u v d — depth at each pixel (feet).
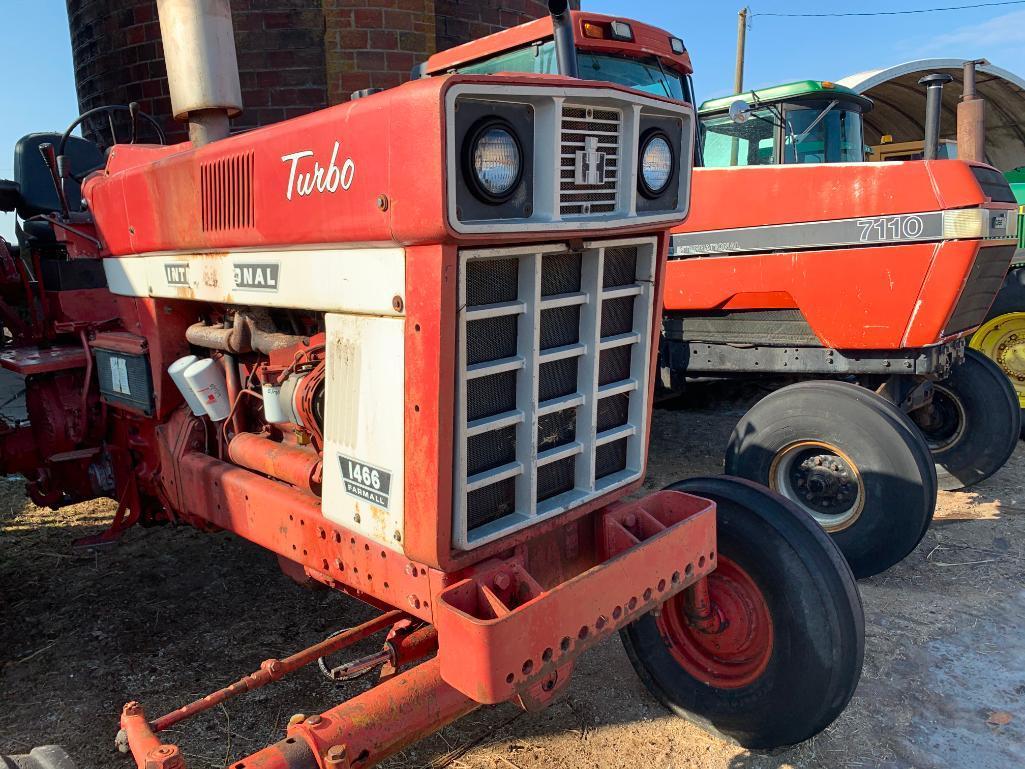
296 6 21.79
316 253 6.63
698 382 18.10
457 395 5.87
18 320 13.28
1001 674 9.82
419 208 5.41
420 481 6.02
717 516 8.28
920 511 11.85
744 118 16.74
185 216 8.23
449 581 6.28
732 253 14.07
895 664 10.04
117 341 10.34
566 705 9.22
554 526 6.83
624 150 6.37
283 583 12.32
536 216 5.88
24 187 12.81
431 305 5.63
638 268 7.19
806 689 7.66
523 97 5.55
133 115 11.00
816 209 13.19
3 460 11.72
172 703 9.25
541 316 6.42
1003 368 20.21
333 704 9.25
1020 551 13.61
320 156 6.22
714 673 8.48
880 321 12.85
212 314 9.41
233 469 8.84
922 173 12.28
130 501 11.19
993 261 13.30
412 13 22.34
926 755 8.36
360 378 6.43
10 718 9.00
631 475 7.53
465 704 6.23
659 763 8.20
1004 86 44.70
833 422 12.28
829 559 7.74
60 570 12.87
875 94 45.65
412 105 5.32
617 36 14.57
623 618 6.59
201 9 8.53
